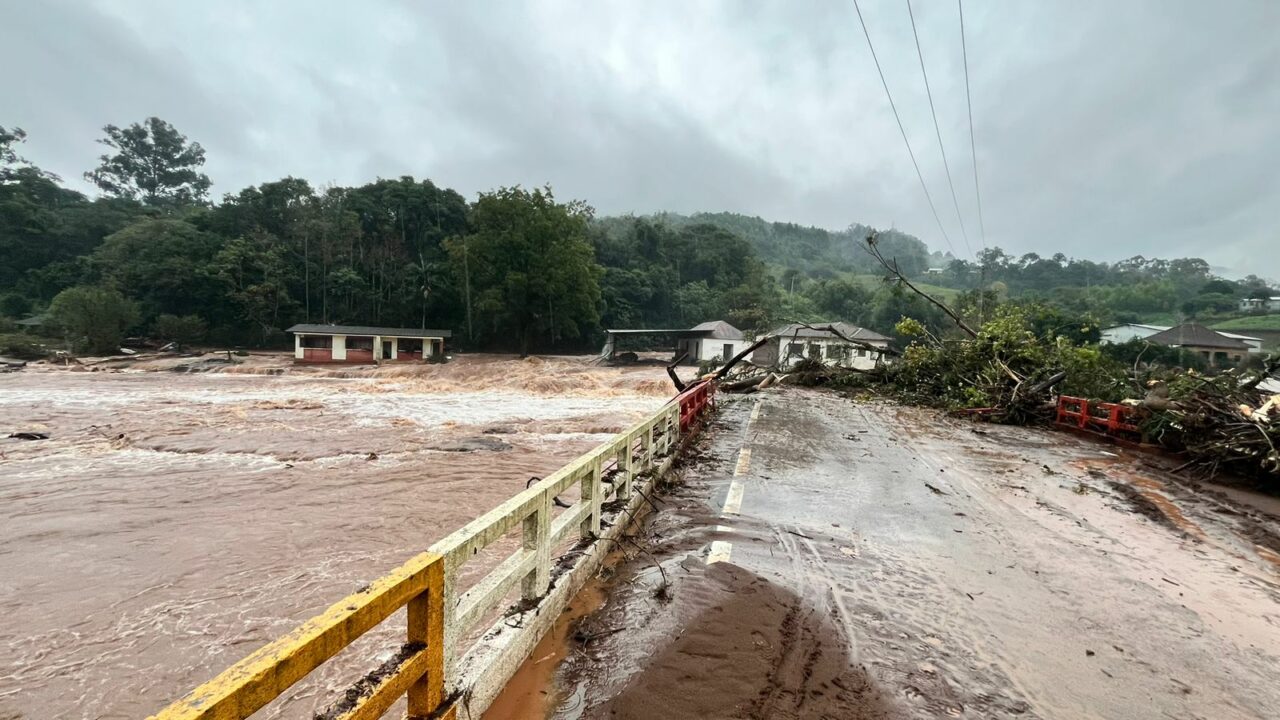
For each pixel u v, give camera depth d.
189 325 47.16
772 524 5.68
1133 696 3.20
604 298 65.06
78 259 57.72
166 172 95.88
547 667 3.20
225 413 18.84
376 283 59.06
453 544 2.47
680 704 2.89
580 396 27.25
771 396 16.53
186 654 4.52
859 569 4.71
